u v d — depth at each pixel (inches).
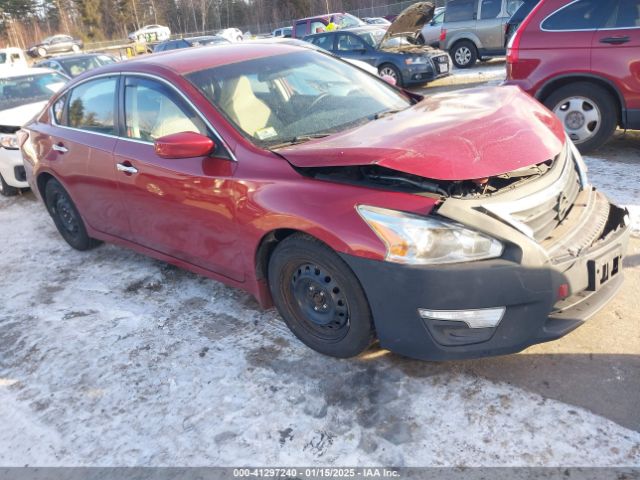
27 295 176.2
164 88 145.1
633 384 105.4
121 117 159.3
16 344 147.9
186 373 125.8
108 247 206.8
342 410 108.6
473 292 99.0
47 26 2613.2
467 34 559.2
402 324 105.8
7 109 299.1
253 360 127.1
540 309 100.7
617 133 267.6
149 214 153.6
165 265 183.9
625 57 214.8
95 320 154.2
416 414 105.1
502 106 125.6
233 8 2384.4
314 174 115.9
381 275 103.4
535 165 115.0
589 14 222.5
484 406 104.7
